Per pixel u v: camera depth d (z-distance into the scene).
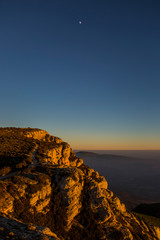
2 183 26.97
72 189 31.39
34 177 31.36
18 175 32.34
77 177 34.59
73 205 30.08
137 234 34.59
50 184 32.22
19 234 16.39
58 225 27.11
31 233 17.30
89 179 37.44
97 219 30.84
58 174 33.97
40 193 28.39
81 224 29.47
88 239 27.28
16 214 23.69
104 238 28.00
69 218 28.50
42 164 40.97
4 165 40.06
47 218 27.03
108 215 31.48
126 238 28.97
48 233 18.94
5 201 23.77
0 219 19.38
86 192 34.31
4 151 49.53
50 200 29.94
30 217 24.67
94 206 32.44
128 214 43.59
